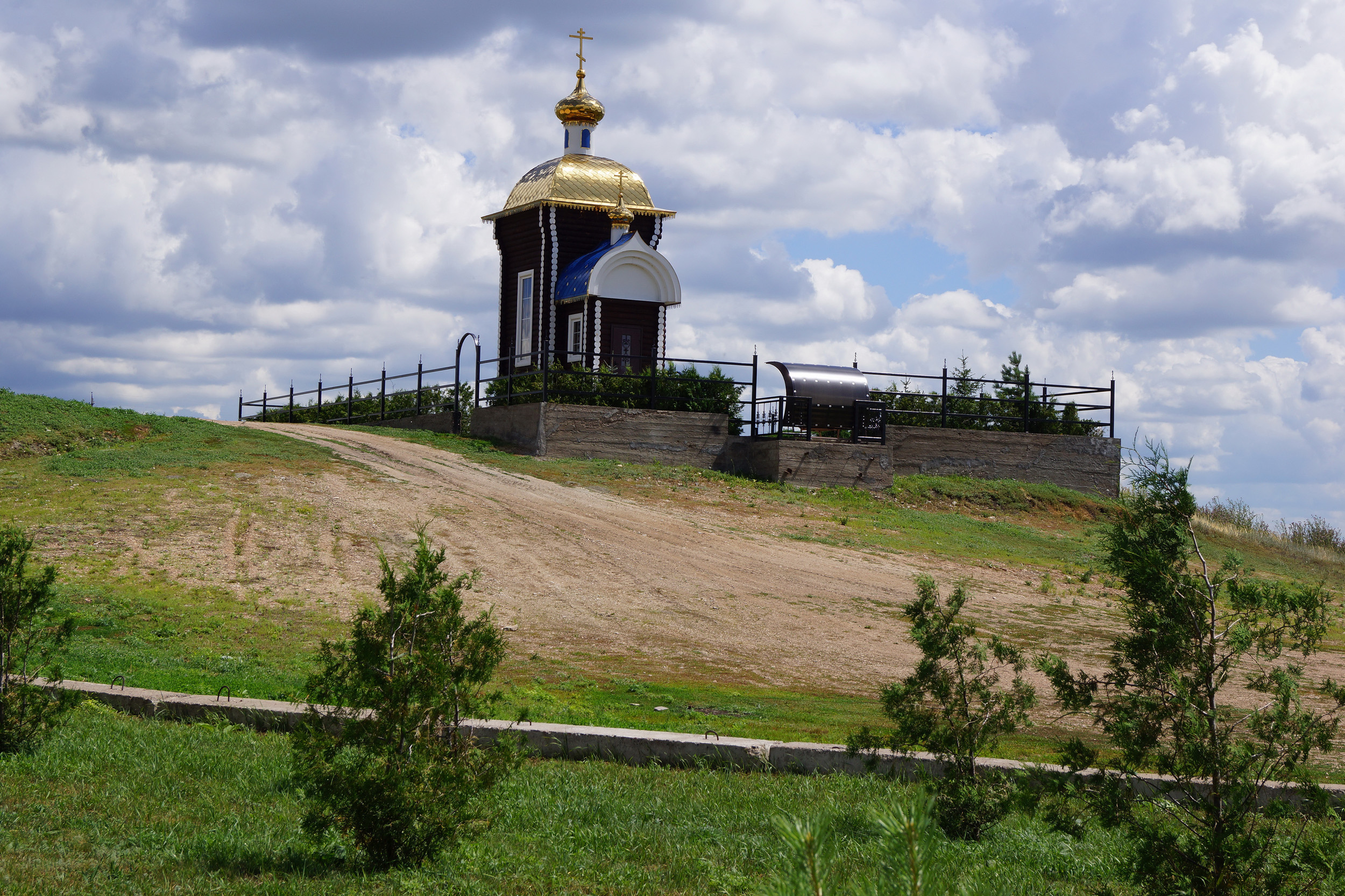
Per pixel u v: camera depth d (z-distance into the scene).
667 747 9.54
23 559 9.18
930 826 3.30
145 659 12.62
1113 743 6.24
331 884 6.09
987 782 8.22
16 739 8.57
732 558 20.47
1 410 25.55
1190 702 5.81
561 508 23.17
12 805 7.20
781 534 22.83
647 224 35.94
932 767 9.09
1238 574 6.16
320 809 6.56
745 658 14.66
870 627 16.67
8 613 8.86
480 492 23.84
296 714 9.87
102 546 17.86
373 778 6.38
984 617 17.81
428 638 6.79
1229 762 5.72
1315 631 5.93
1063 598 19.55
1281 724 5.77
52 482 21.48
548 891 6.21
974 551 23.02
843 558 21.22
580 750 9.60
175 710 10.05
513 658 13.88
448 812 6.61
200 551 18.16
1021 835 7.99
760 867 6.79
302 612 15.58
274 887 5.96
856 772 9.36
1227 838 5.64
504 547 19.83
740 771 9.39
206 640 13.94
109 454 24.03
